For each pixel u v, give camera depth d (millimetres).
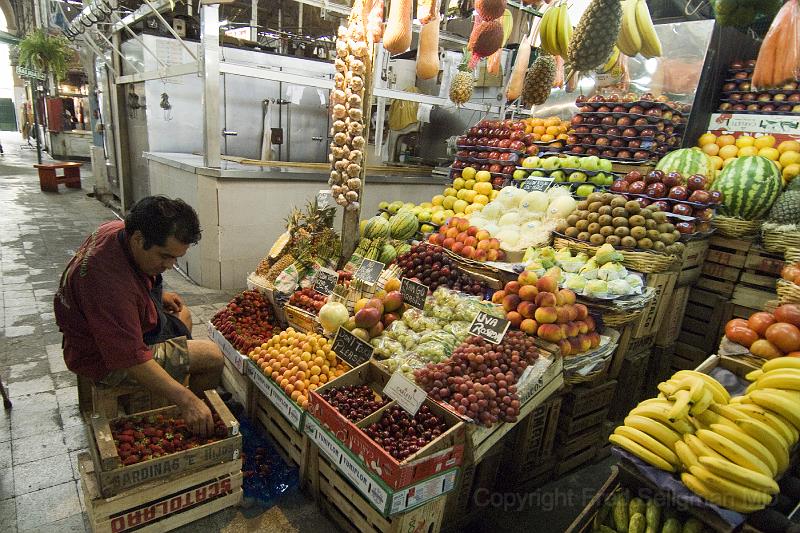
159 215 1857
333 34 7719
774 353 2076
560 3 2906
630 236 2801
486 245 3115
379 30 3062
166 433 2148
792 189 3279
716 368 2213
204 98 4766
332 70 7504
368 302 2854
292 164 5922
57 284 4832
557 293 2455
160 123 6812
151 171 6699
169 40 6594
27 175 11820
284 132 7434
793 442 1720
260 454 2600
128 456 1958
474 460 2039
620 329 2777
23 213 7648
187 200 5418
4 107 27797
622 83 4426
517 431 2420
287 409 2428
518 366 2207
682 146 3986
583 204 3129
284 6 7355
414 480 1851
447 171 6547
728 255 3279
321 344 2670
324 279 3316
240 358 2852
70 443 2600
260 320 3236
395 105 7375
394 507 1814
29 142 19719
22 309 4188
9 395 2959
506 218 3420
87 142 15547
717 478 1538
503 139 4082
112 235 1988
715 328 3312
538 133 4184
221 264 5062
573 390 2607
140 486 1931
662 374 3363
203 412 2086
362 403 2188
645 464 1743
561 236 3133
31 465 2420
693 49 3902
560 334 2332
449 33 5551
